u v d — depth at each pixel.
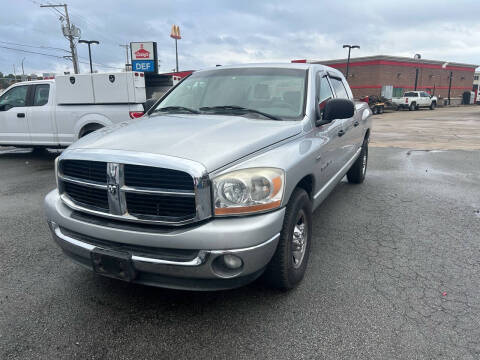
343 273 3.33
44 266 3.48
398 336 2.49
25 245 3.96
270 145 2.73
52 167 8.25
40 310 2.79
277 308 2.81
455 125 19.67
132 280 2.48
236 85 3.77
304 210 3.05
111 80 8.30
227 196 2.33
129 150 2.45
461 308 2.81
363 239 4.10
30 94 9.02
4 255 3.71
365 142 6.39
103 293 3.03
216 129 2.85
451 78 53.34
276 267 2.76
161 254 2.39
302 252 3.13
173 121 3.17
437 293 3.01
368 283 3.16
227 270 2.41
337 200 5.56
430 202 5.46
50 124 8.86
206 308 2.82
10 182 6.83
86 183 2.56
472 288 3.09
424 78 48.91
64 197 2.79
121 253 2.45
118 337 2.50
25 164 8.65
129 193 2.41
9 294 3.01
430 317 2.70
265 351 2.37
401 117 27.23
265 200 2.42
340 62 46.09
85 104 8.58
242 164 2.44
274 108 3.45
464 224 4.56
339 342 2.44
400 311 2.77
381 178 7.07
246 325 2.62
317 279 3.22
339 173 4.50
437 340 2.45
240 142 2.59
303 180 3.10
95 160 2.47
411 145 11.84
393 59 43.84
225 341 2.46
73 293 3.03
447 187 6.34
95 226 2.51
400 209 5.13
